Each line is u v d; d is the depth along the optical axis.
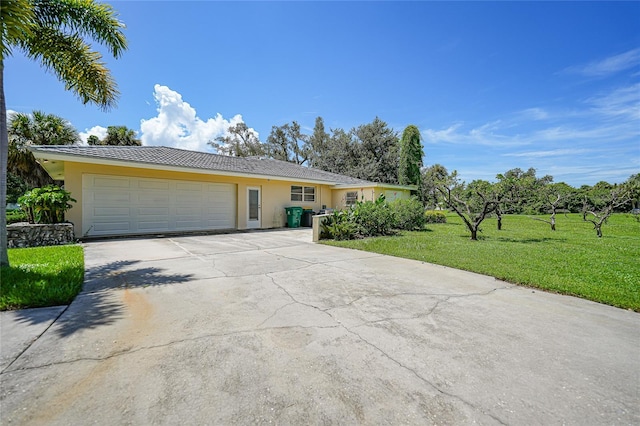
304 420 1.64
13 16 3.96
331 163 32.06
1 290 3.57
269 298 3.73
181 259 6.16
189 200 11.92
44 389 1.87
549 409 1.76
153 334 2.69
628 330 2.91
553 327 2.96
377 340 2.63
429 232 12.00
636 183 11.91
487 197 10.34
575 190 21.77
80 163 9.50
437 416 1.69
